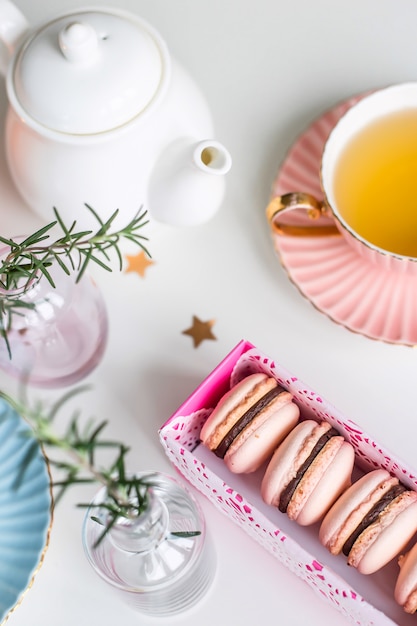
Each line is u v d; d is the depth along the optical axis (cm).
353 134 56
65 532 54
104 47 49
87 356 56
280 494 49
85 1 64
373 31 62
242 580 53
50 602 54
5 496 52
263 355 50
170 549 47
